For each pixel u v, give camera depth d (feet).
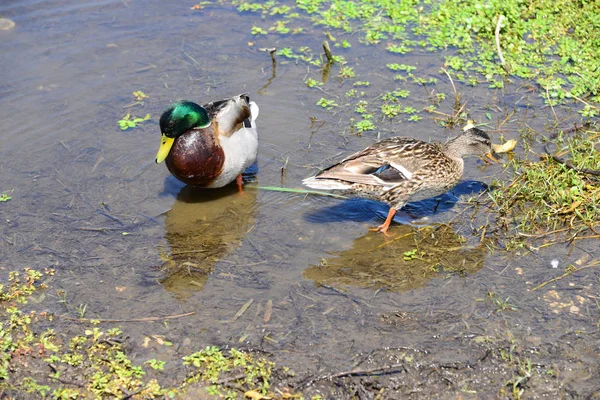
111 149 12.79
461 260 11.46
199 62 14.14
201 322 10.90
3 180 12.35
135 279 11.31
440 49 14.40
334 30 14.83
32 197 12.16
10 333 10.80
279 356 10.62
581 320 10.87
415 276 11.32
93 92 13.58
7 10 14.99
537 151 12.71
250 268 11.43
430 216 12.00
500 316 10.91
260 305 11.05
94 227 11.85
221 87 13.71
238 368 10.54
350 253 11.59
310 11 15.19
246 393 10.38
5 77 13.75
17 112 13.24
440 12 14.89
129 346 10.71
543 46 14.30
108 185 12.35
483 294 11.12
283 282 11.28
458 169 11.95
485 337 10.73
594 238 11.62
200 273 11.38
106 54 14.23
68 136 12.94
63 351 10.68
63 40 14.44
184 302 11.09
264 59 14.24
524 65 14.01
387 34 14.73
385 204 12.18
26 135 12.93
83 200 12.15
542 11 14.74
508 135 12.94
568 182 12.14
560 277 11.25
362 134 13.00
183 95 13.57
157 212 12.07
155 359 10.61
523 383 10.45
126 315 10.97
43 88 13.61
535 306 10.99
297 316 10.94
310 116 13.28
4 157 12.63
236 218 12.01
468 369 10.53
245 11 15.21
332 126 13.12
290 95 13.61
